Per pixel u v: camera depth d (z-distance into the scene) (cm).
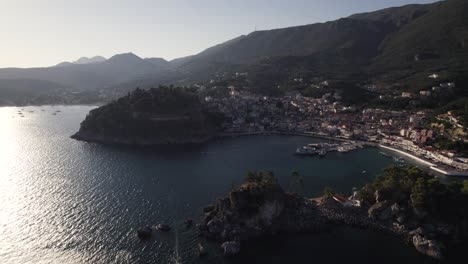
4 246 16450
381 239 17375
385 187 19675
